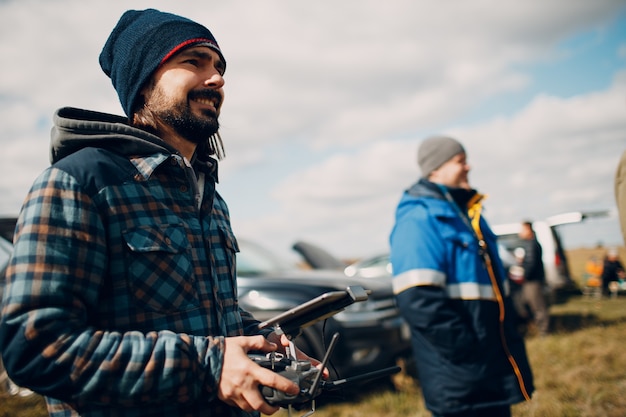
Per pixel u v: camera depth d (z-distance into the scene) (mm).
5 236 4066
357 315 4234
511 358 2301
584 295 12289
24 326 921
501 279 2469
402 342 4391
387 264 11219
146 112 1289
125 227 1083
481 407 2221
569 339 6133
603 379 4457
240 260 5129
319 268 7203
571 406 3734
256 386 985
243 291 4449
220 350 1019
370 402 4043
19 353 918
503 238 10758
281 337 1209
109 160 1130
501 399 2248
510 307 2473
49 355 918
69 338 938
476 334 2271
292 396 983
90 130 1156
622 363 5000
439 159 2586
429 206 2416
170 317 1087
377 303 4387
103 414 1045
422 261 2307
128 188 1121
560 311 9297
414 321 2291
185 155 1345
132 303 1061
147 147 1184
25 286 943
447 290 2326
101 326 1047
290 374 1049
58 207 1013
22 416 3635
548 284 9125
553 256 10297
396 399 3998
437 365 2256
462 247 2369
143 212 1121
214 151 1564
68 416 1071
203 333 1128
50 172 1062
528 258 7055
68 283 975
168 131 1302
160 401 977
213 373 999
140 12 1332
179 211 1204
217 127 1325
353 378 1096
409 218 2434
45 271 957
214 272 1244
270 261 5445
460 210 2492
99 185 1077
